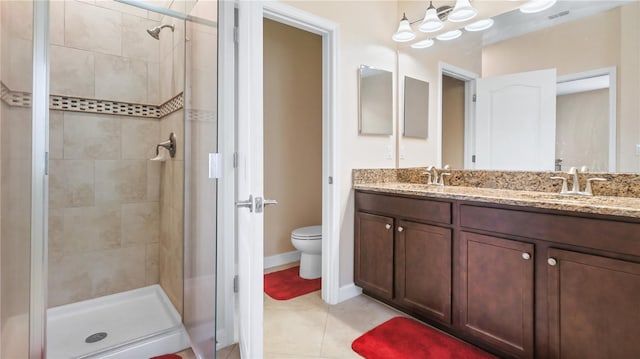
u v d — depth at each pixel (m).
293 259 3.32
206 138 1.52
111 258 2.27
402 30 2.45
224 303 1.76
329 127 2.26
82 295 2.17
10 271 1.09
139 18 2.35
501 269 1.53
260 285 1.23
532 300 1.41
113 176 2.27
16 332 1.14
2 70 1.02
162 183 2.37
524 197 1.57
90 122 2.19
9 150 1.08
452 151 2.33
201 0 1.60
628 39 1.60
